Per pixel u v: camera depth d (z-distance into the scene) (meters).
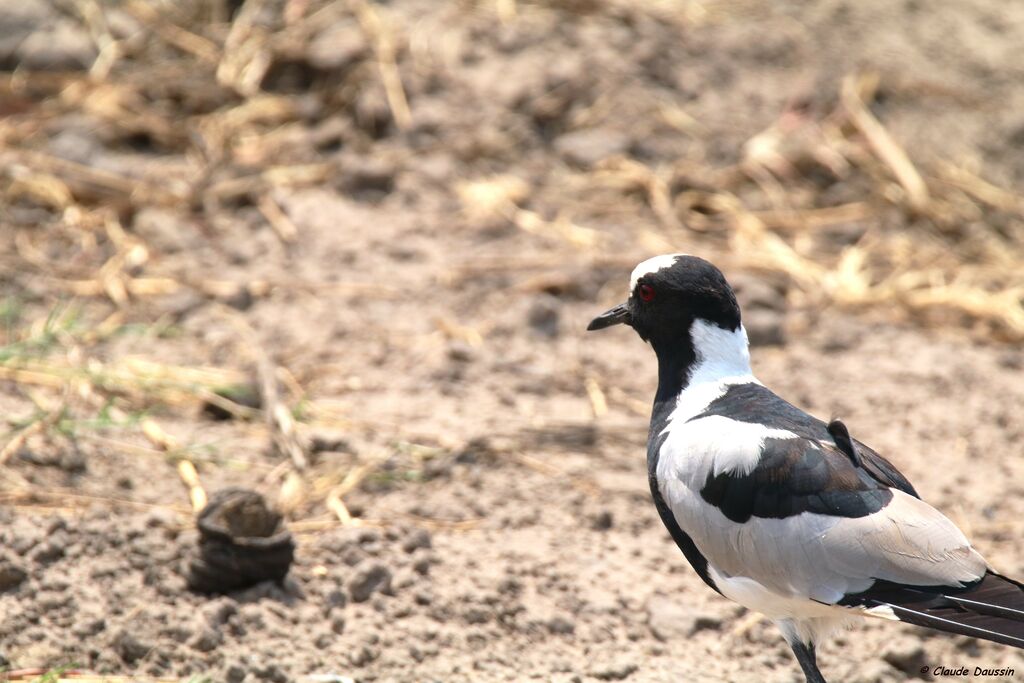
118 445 11.09
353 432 11.72
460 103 16.25
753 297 14.05
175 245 14.20
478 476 11.23
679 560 10.51
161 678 8.77
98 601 9.28
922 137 17.06
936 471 11.84
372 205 15.08
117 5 17.23
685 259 9.25
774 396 8.94
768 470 8.16
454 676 9.05
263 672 8.80
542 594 9.96
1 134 15.33
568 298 14.10
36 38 16.55
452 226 14.90
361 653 9.10
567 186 15.70
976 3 19.70
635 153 16.20
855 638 9.80
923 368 13.48
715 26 17.89
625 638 9.70
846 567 7.91
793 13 18.50
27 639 8.94
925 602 7.72
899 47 18.31
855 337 13.95
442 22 17.12
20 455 10.66
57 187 14.69
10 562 9.28
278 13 17.41
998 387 13.30
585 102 16.59
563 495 11.07
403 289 13.95
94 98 16.00
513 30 17.08
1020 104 17.83
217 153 15.52
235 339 12.96
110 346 12.64
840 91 17.34
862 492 8.02
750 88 17.19
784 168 16.23
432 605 9.62
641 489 11.28
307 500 10.73
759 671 9.44
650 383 12.98
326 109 16.23
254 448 11.40
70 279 13.59
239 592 9.45
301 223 14.64
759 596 8.30
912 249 15.52
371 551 9.99
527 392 12.71
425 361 12.93
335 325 13.32
